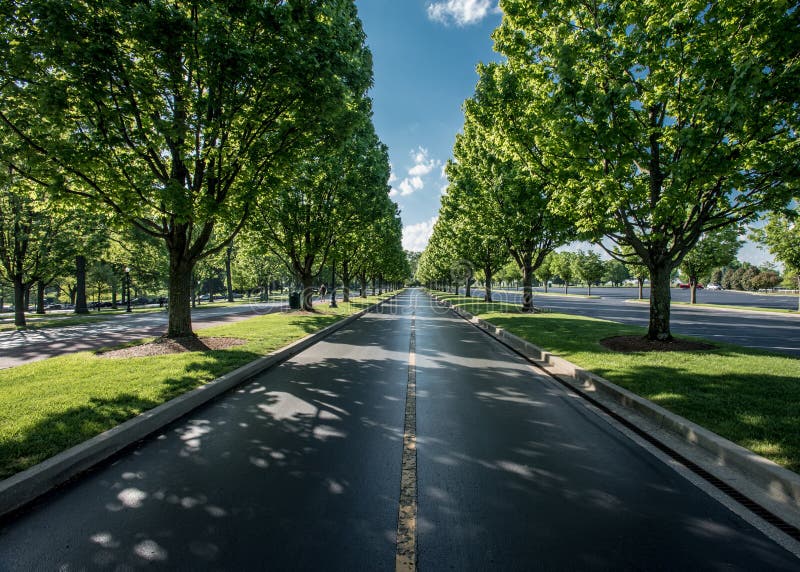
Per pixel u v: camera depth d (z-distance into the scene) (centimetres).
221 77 795
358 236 2500
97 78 692
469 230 2277
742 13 675
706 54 695
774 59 657
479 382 698
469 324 1766
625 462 379
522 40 987
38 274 1878
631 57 761
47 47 655
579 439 438
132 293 6216
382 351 1036
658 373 670
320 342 1201
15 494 306
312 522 281
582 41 777
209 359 812
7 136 796
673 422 456
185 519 285
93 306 4084
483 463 378
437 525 277
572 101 761
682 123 811
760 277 7738
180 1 785
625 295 5831
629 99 759
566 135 785
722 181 849
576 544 255
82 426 434
